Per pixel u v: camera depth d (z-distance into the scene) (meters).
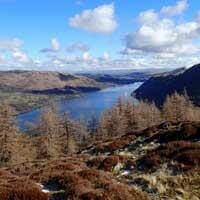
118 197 11.36
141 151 22.72
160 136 24.92
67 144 80.81
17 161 63.00
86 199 11.12
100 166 18.64
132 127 86.81
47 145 77.12
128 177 15.83
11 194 11.37
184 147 18.02
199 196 12.35
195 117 91.19
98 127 95.25
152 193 13.05
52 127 83.94
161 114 96.00
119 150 25.31
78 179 13.62
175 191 12.95
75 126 87.06
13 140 64.38
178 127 27.09
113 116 92.12
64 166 17.92
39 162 25.66
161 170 15.84
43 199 11.42
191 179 13.91
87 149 30.81
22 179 15.27
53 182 14.35
